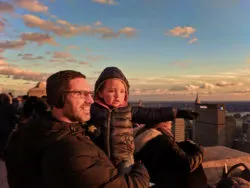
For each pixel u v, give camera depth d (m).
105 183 1.51
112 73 2.17
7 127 6.12
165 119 2.66
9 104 6.55
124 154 2.02
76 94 1.59
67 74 1.61
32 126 1.57
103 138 2.03
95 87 2.24
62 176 1.41
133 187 1.64
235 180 2.95
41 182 1.50
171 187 2.50
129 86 2.31
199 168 2.75
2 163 5.54
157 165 2.54
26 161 1.52
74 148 1.48
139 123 2.70
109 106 2.15
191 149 2.85
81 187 1.43
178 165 2.54
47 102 1.61
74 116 1.59
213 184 3.96
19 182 1.56
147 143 2.57
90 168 1.47
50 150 1.46
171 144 2.57
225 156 4.41
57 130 1.52
